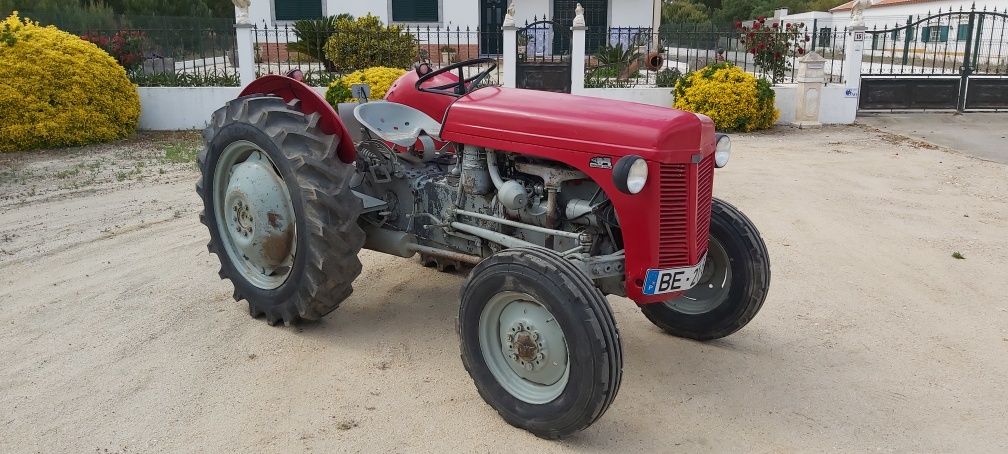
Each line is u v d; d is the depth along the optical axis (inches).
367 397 137.9
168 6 1037.8
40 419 129.2
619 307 186.1
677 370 150.9
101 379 143.3
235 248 176.1
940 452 122.3
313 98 162.2
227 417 130.3
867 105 530.3
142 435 124.6
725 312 157.3
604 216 134.0
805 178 330.0
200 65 644.7
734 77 460.8
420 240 166.7
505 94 148.0
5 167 344.8
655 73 549.3
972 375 149.4
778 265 215.6
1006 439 126.3
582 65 490.9
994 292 195.3
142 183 312.3
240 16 460.4
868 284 201.0
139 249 223.1
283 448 121.1
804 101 475.2
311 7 771.4
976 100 529.7
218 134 171.3
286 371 147.6
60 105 393.1
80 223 251.0
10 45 385.7
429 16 780.0
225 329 167.3
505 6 828.0
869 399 139.5
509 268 120.7
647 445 123.5
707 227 141.5
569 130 131.9
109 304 180.5
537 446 122.6
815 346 162.7
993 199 293.3
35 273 201.6
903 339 166.4
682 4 1737.2
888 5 1162.6
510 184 138.8
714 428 128.9
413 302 185.2
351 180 161.5
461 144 150.9
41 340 160.4
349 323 172.1
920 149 402.6
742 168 352.2
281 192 160.4
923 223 259.9
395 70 446.9
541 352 122.6
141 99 455.5
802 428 129.3
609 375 113.7
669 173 126.5
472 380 144.5
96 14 856.9
